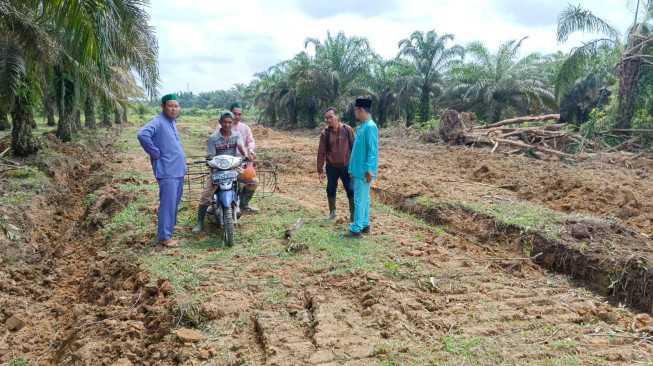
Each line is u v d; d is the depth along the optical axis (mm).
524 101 26844
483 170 11156
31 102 12336
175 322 3871
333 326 3773
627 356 3338
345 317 3941
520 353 3381
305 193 9188
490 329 3740
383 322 3836
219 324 3861
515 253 5887
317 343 3510
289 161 13258
